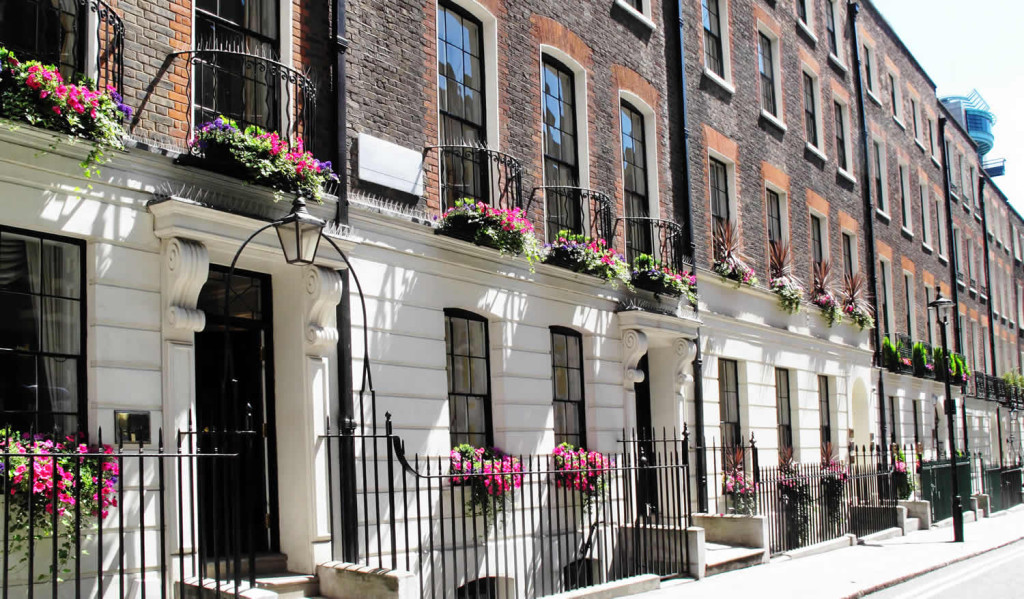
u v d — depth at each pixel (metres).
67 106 6.51
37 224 6.64
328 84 9.21
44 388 6.84
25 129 6.41
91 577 6.63
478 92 11.49
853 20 24.84
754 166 18.17
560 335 12.25
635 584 10.22
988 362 37.41
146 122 7.54
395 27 10.12
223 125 7.77
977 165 39.12
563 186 12.00
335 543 8.48
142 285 7.29
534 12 12.38
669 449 13.88
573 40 13.10
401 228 9.69
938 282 30.89
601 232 13.05
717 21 17.80
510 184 11.41
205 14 8.29
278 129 8.72
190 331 7.52
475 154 11.25
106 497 6.60
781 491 14.45
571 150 13.04
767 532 13.77
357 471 8.86
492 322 11.01
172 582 7.08
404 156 9.90
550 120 12.69
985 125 50.41
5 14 6.93
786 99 20.14
